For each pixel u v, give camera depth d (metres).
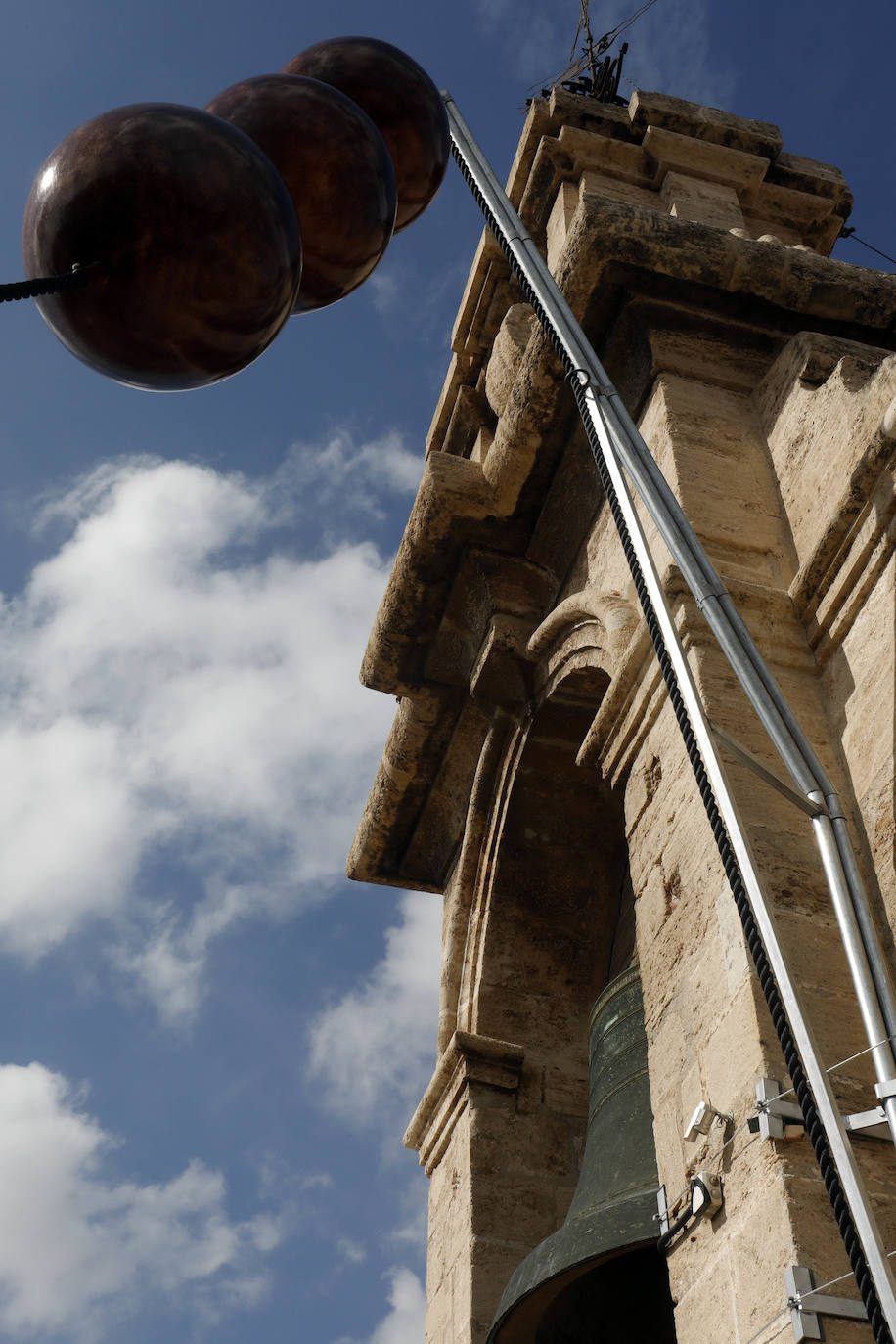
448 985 8.88
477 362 9.95
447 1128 8.42
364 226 3.15
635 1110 6.41
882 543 5.71
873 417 5.95
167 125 2.61
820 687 5.91
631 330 7.73
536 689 8.53
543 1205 7.84
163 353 2.68
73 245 2.56
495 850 8.88
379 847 10.01
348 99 3.22
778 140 10.05
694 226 7.68
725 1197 4.73
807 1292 4.11
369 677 9.29
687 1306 4.81
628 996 6.86
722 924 5.32
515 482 8.47
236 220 2.59
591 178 9.60
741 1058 4.83
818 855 5.34
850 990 4.88
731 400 7.48
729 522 6.69
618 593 7.38
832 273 7.77
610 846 8.94
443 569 8.85
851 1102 4.49
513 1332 6.39
